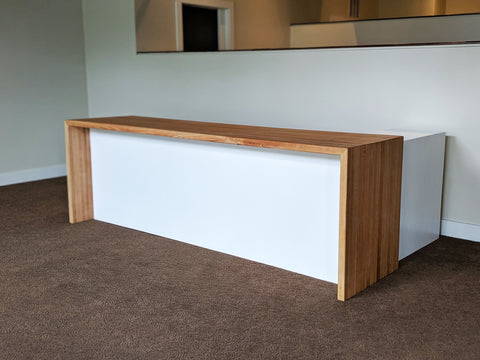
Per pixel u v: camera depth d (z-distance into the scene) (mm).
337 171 2246
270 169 2482
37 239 3006
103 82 4906
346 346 1829
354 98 3320
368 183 2211
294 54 3541
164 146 2912
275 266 2561
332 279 2367
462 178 2971
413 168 2646
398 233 2502
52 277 2449
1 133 4453
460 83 2895
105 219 3373
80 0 4895
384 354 1777
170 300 2199
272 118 3760
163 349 1817
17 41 4469
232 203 2672
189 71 4199
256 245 2617
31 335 1916
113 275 2469
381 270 2412
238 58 3861
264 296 2232
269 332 1930
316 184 2330
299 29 3482
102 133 3248
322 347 1824
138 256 2719
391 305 2145
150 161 3008
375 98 3229
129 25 4559
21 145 4605
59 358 1763
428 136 2748
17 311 2107
